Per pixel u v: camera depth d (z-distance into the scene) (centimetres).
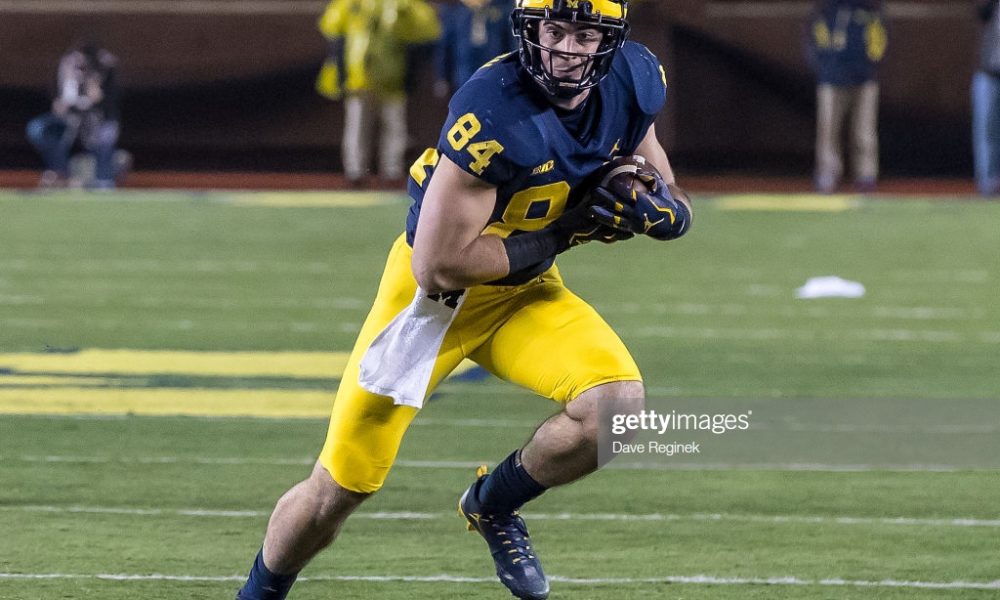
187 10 5891
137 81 5925
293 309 3088
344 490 1245
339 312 3055
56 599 1425
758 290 3359
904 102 5806
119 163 5541
